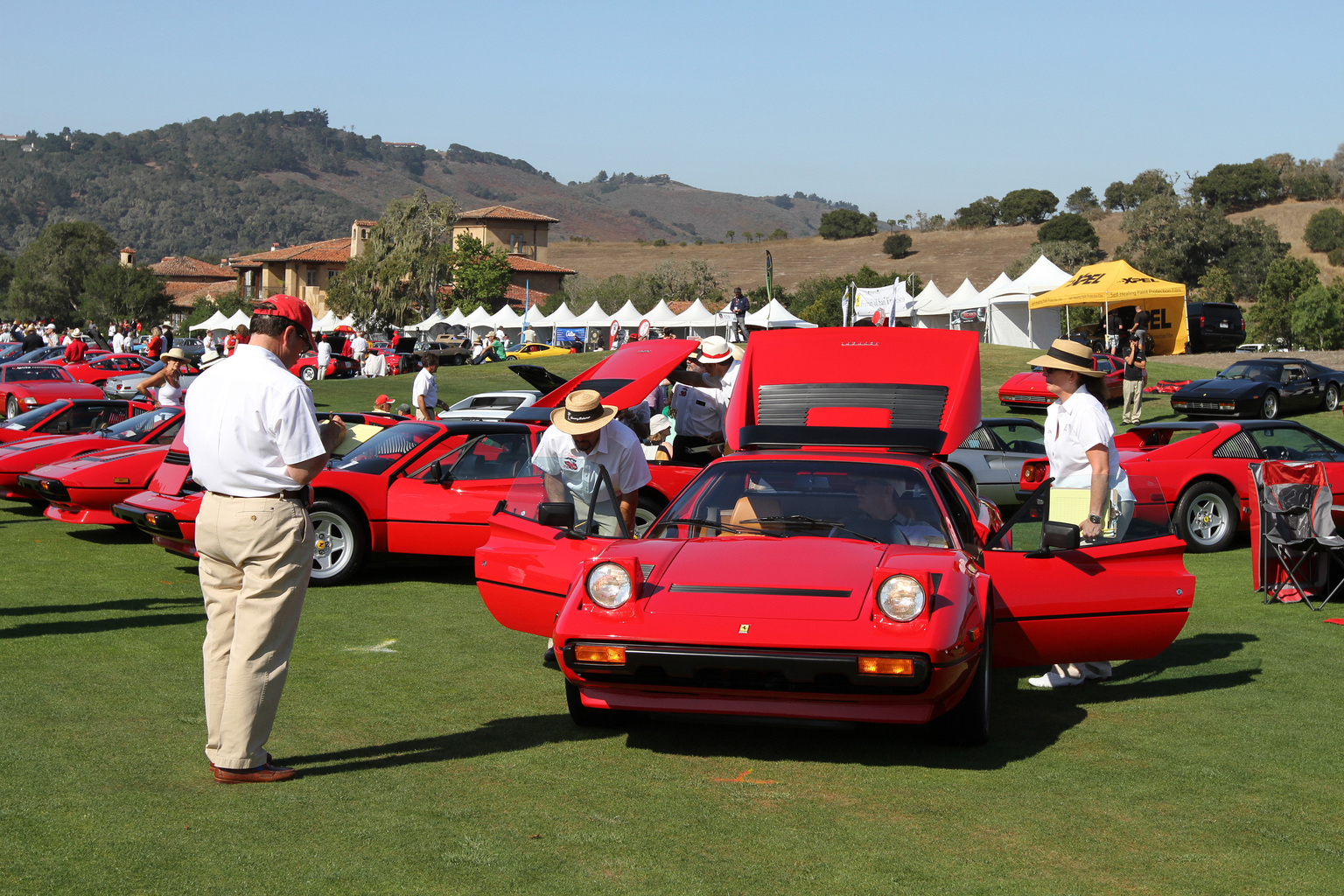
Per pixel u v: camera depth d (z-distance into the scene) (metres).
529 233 110.50
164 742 4.77
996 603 5.24
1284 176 128.12
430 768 4.51
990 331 43.81
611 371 10.00
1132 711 5.62
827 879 3.43
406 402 29.69
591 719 5.15
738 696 4.54
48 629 7.07
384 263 76.56
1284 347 73.69
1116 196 140.38
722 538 5.37
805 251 152.50
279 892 3.24
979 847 3.74
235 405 4.19
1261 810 4.15
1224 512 11.41
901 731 5.24
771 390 6.68
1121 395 27.81
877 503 5.51
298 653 6.70
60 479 10.95
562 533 5.83
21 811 3.86
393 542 9.17
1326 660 6.79
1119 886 3.43
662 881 3.39
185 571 9.49
